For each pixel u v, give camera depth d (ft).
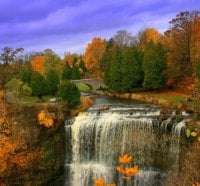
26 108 118.62
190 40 172.96
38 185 116.57
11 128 116.98
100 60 273.95
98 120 117.70
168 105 135.44
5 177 113.91
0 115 117.91
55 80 169.27
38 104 123.95
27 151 116.16
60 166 120.06
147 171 107.76
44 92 159.43
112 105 142.92
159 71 171.22
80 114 123.34
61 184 120.47
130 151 112.27
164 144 106.52
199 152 75.51
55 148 119.34
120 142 113.80
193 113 111.45
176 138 103.45
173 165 103.30
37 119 117.39
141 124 110.52
